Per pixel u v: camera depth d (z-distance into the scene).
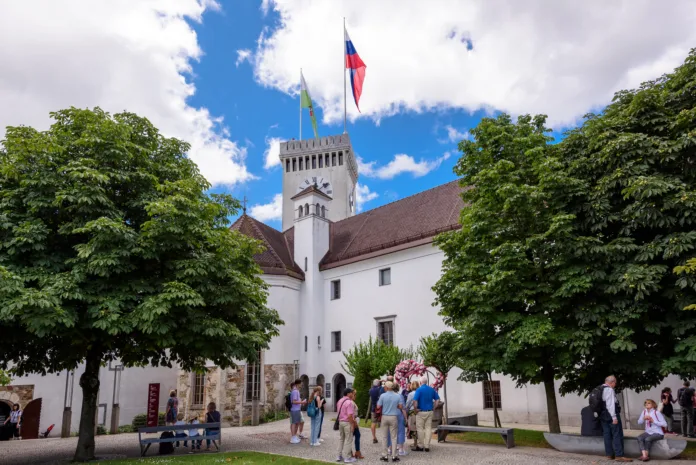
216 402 27.44
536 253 14.48
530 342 12.95
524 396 22.19
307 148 62.91
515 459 11.85
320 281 34.31
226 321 15.96
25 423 23.97
